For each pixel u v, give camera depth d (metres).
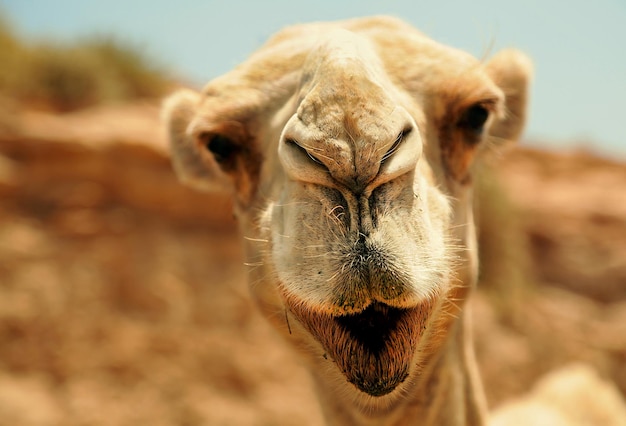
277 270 2.83
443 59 3.45
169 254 14.22
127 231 14.07
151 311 13.83
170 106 4.79
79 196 13.94
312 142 2.60
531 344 16.20
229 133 3.58
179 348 13.73
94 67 16.88
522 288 16.84
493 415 5.57
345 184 2.62
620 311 17.55
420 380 3.46
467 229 3.62
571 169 21.28
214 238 14.67
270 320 3.66
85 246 13.77
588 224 18.83
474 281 3.80
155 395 13.31
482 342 15.86
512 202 17.16
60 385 12.97
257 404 13.78
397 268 2.58
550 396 5.81
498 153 4.43
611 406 5.83
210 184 4.77
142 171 14.33
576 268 18.28
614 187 20.66
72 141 13.98
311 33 3.79
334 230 2.62
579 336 16.70
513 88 4.36
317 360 3.57
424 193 2.79
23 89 15.91
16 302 13.08
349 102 2.60
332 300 2.61
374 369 2.85
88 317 13.41
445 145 3.45
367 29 3.71
